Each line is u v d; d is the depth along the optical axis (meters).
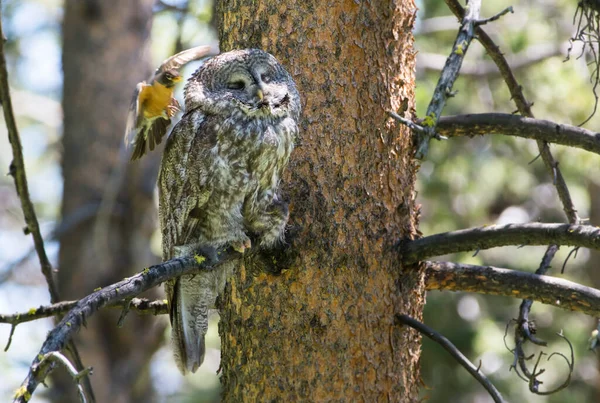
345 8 9.91
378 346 9.63
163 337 21.73
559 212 24.92
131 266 21.33
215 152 9.88
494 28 22.17
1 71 9.98
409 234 10.12
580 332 23.23
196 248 10.10
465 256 22.03
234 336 9.93
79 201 21.41
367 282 9.66
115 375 20.97
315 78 9.88
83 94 21.89
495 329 22.42
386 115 9.96
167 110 9.75
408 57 10.41
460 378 22.39
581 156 20.58
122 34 22.14
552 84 20.25
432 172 22.38
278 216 9.54
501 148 22.47
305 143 9.80
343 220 9.67
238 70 9.98
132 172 21.53
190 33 18.11
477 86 21.67
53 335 6.97
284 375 9.53
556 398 22.73
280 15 10.04
